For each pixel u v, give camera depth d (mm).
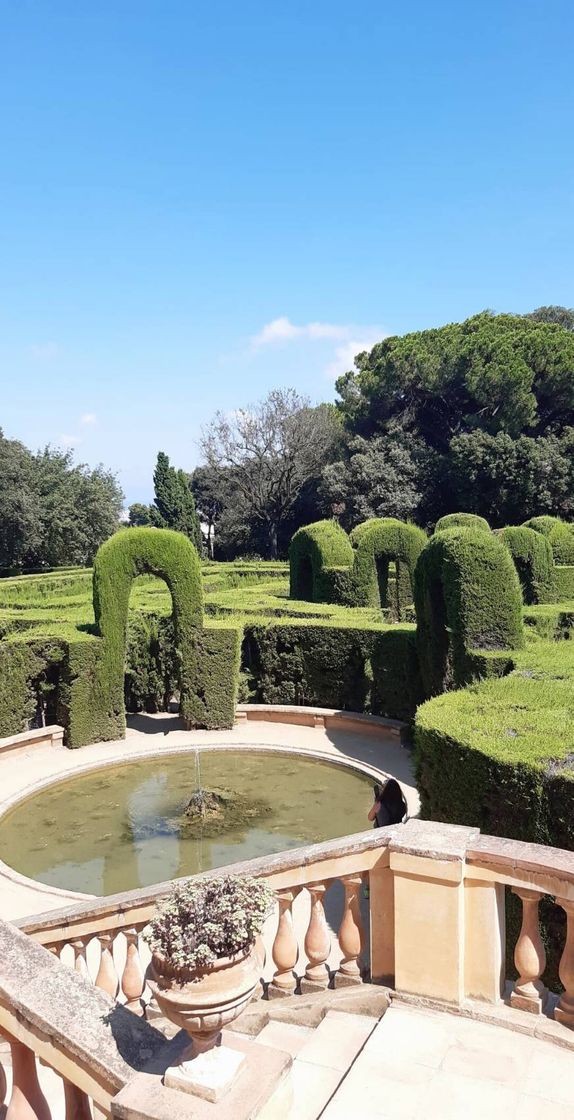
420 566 16125
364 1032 4887
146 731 18906
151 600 24156
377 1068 4379
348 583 23703
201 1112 2902
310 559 25578
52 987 3541
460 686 14078
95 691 17672
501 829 7031
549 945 6273
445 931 4785
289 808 13734
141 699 20578
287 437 59938
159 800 14320
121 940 8281
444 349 51594
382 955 5160
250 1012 5223
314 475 60781
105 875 11320
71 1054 3270
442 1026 4703
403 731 17141
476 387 49469
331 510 58875
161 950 3062
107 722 17891
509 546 25562
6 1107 3713
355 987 5199
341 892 10031
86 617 20438
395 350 53844
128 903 5496
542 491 47688
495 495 49469
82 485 56625
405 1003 4953
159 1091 3018
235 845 12203
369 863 5066
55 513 52938
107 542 17953
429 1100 4137
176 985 3023
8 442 50906
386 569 25562
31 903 10328
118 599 17844
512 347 49844
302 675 19484
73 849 12273
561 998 4652
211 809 13695
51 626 19078
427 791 8500
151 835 12695
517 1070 4324
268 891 3406
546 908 6277
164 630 20250
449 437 56156
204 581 33844
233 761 16641
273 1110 3082
